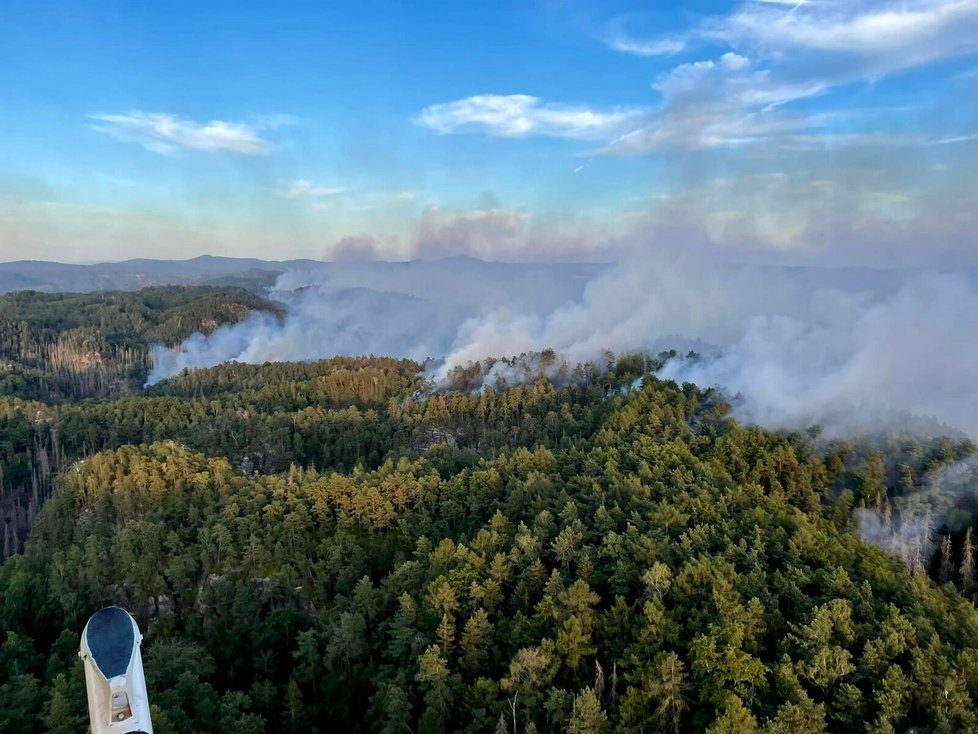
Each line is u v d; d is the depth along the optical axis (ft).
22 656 194.08
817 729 144.36
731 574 190.39
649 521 231.71
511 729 160.15
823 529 252.42
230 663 216.33
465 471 303.89
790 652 168.66
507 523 249.34
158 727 148.77
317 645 211.61
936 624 182.70
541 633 182.91
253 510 287.48
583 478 276.82
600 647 178.60
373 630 214.28
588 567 204.95
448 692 170.60
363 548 273.95
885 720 144.97
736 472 320.29
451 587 203.62
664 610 179.01
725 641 163.12
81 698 163.84
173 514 296.71
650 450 304.30
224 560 258.78
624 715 153.38
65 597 226.17
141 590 240.73
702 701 154.10
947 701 150.20
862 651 168.66
